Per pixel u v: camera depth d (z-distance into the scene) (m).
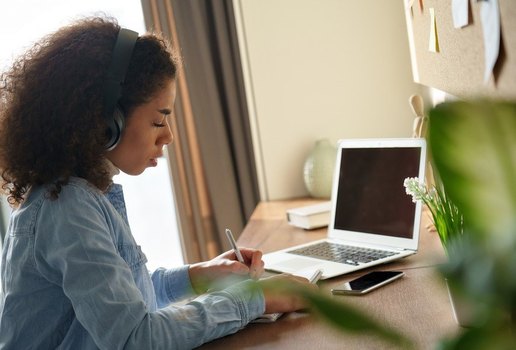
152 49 1.24
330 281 1.46
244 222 3.06
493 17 1.17
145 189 3.45
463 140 0.38
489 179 0.39
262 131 2.90
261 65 2.87
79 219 1.13
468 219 0.40
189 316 1.14
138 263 1.28
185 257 3.07
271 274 1.58
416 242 1.57
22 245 1.17
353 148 1.79
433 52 1.89
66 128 1.17
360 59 2.84
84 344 1.15
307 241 1.94
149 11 2.91
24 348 1.18
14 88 1.22
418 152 1.59
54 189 1.15
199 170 3.07
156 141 1.29
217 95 2.96
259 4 2.83
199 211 3.05
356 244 1.73
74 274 1.09
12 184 1.27
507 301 0.36
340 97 2.87
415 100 1.92
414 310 1.17
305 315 1.23
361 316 0.40
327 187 2.73
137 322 1.08
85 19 1.26
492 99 0.39
